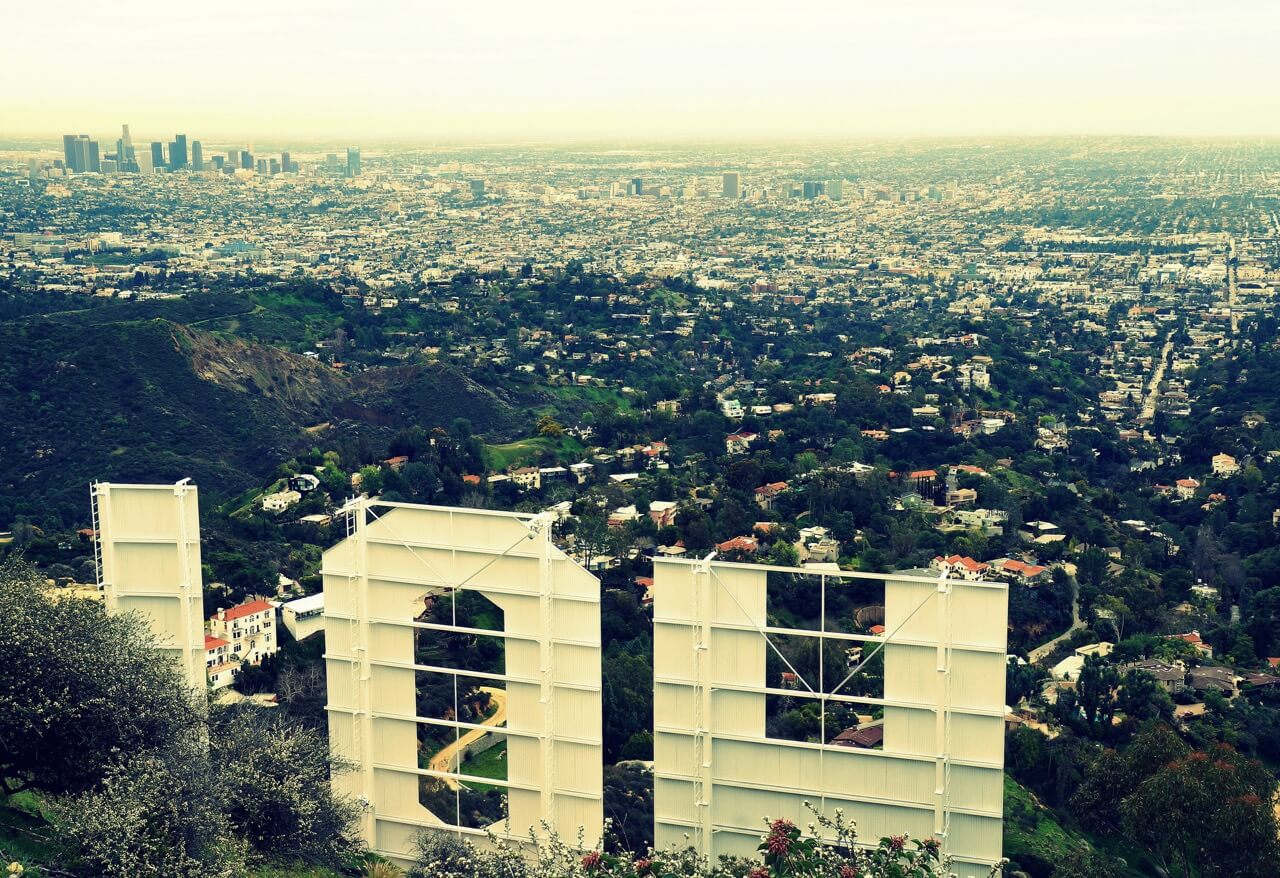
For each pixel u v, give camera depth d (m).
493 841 36.56
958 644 36.75
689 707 39.09
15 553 42.38
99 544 41.47
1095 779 61.31
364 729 41.62
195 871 33.06
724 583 38.38
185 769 34.97
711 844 39.34
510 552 39.75
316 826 38.34
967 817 37.38
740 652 38.50
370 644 41.41
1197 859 51.88
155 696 36.97
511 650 40.31
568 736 40.09
